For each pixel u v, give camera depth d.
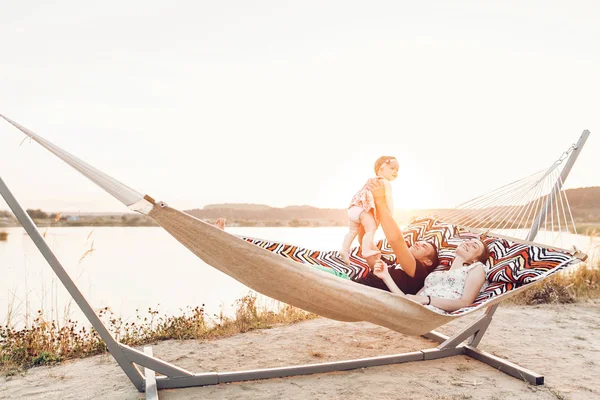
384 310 3.52
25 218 3.34
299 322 6.42
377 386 3.89
